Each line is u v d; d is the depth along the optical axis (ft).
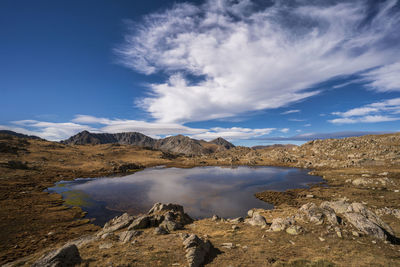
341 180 267.59
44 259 41.52
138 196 221.25
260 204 187.52
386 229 72.33
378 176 244.63
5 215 139.33
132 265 45.88
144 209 175.22
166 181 321.73
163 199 207.72
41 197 202.69
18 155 453.17
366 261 47.57
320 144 634.84
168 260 48.80
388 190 181.47
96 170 431.84
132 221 96.37
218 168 523.70
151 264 46.52
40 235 111.55
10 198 185.16
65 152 599.57
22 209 156.66
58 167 420.77
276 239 67.97
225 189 257.14
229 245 63.31
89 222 141.49
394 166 302.04
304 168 454.40
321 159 493.77
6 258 83.15
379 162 338.75
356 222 75.00
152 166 586.86
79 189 257.14
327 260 47.78
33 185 257.34
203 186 277.85
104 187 271.08
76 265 44.01
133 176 382.42
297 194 215.51
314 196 192.95
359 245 59.62
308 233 71.26
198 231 86.38
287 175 367.45
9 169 319.88
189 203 191.93
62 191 242.78
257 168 502.38
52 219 141.38
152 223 93.30
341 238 65.51
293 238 68.08
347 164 372.79
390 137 516.32
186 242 58.59
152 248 57.77
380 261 47.47
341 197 174.60
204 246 58.39
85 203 192.24
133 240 67.77
